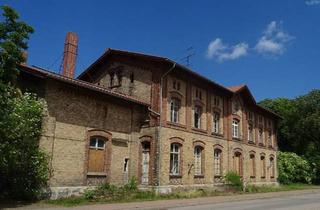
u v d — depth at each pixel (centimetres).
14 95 1786
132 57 2717
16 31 1630
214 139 3061
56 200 1905
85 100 2200
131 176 2441
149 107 2555
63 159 2025
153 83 2569
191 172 2738
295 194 3108
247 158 3600
